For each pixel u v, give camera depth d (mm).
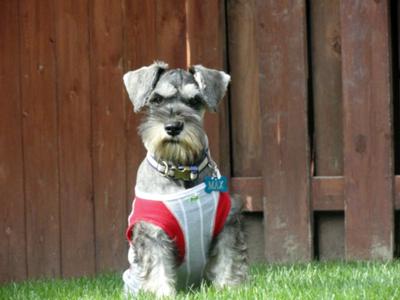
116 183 9445
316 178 9094
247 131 9398
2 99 9633
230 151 9422
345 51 8961
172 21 9344
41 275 9633
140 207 6273
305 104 9070
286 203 9109
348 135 8969
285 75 9102
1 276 9727
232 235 6387
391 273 7332
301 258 9078
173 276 6309
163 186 6262
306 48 9102
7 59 9633
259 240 9352
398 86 9250
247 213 9359
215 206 6242
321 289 6422
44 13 9570
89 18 9492
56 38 9547
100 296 6781
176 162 6312
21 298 7422
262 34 9156
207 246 6344
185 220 6180
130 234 6320
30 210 9617
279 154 9117
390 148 8898
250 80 9391
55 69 9547
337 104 9227
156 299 6051
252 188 9227
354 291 6273
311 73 9289
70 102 9523
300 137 9078
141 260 6227
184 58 9344
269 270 7945
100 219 9477
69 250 9547
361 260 8922
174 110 6465
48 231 9594
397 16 9234
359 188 8961
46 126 9570
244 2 9383
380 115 8898
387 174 8906
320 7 9242
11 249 9688
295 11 9078
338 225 9234
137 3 9414
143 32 9398
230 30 9422
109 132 9445
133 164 9391
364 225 8953
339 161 9227
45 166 9578
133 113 9383
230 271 6359
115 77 9445
